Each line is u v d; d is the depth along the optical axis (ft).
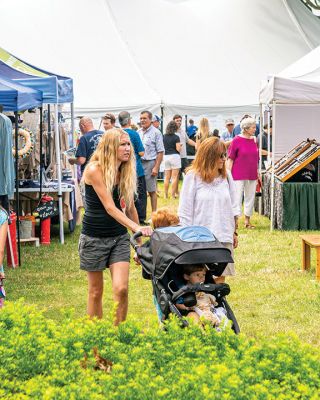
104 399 11.43
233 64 83.20
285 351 13.26
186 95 77.41
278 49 86.48
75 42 81.97
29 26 83.35
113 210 19.04
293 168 42.93
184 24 88.48
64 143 46.55
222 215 22.00
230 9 91.04
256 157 43.47
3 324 14.64
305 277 30.40
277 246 37.81
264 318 24.25
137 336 14.33
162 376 12.45
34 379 12.21
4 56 44.68
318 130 53.47
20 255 35.17
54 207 39.78
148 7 89.45
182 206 22.11
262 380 12.25
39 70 45.24
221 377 11.60
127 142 19.42
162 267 16.08
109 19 85.81
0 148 26.55
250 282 29.60
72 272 32.04
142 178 43.78
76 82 77.10
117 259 19.65
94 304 20.34
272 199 43.24
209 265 16.90
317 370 12.72
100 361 13.50
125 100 75.25
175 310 15.61
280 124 53.31
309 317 24.30
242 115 77.41
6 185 26.84
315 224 43.16
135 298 27.12
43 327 14.89
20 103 32.17
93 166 19.30
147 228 18.15
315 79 44.55
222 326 14.65
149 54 82.58
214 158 21.89
